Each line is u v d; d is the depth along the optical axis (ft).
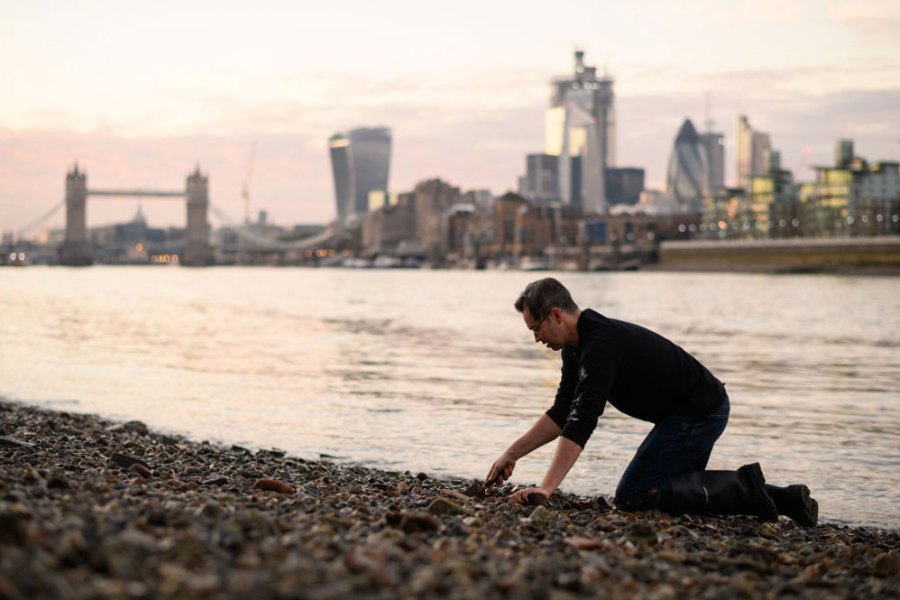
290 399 31.37
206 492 12.35
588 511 12.70
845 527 14.30
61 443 18.22
